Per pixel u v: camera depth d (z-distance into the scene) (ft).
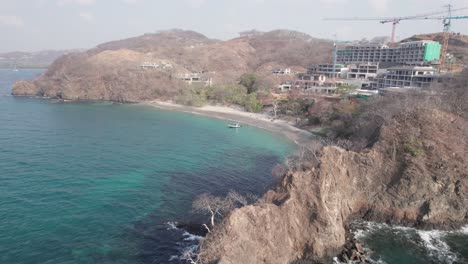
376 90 524.11
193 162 281.74
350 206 190.70
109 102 622.95
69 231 165.48
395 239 173.37
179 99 595.06
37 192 206.90
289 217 155.22
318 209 160.25
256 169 268.21
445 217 187.21
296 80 637.30
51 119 436.76
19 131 360.89
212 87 618.03
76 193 208.74
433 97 271.28
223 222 143.43
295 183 165.68
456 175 190.60
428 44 638.94
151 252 153.17
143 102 619.26
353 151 212.84
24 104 556.51
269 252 143.02
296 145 340.18
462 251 165.17
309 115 424.46
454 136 209.97
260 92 568.00
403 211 188.55
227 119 475.72
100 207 191.72
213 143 346.13
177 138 363.35
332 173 179.52
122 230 169.37
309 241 155.74
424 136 205.77
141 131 391.04
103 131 381.81
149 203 200.23
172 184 231.50
